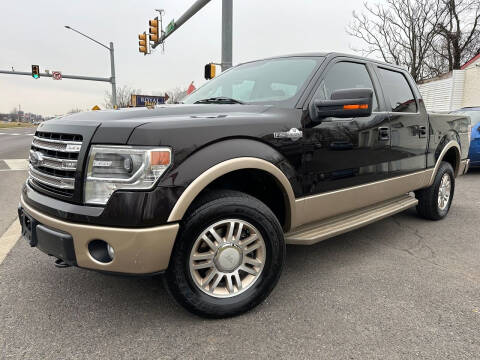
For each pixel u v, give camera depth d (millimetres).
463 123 5098
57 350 2059
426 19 24531
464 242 3910
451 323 2352
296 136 2648
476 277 3039
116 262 2049
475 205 5613
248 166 2336
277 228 2486
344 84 3254
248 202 2357
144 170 2016
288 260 3395
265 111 2693
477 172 8953
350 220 3266
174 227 2092
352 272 3125
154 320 2369
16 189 6473
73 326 2289
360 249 3684
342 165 3041
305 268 3209
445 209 4797
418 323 2352
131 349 2078
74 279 2934
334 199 3006
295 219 2738
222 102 3088
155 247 2053
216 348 2094
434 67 27391
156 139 2043
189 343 2137
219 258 2336
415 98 4148
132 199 2002
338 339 2180
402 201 4070
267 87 3146
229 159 2256
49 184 2271
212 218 2244
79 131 2139
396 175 3734
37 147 2471
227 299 2375
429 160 4324
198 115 2449
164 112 2492
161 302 2594
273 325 2326
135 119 2232
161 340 2162
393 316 2432
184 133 2135
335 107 2594
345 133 3039
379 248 3715
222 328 2291
